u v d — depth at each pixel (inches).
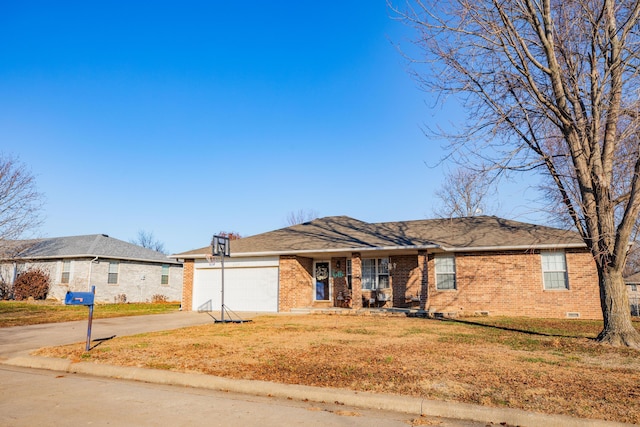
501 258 765.3
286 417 215.5
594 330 538.6
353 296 785.6
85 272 1185.4
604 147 431.8
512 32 444.5
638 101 389.4
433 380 269.3
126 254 1286.9
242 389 266.5
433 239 821.9
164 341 436.5
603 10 400.2
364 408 233.5
